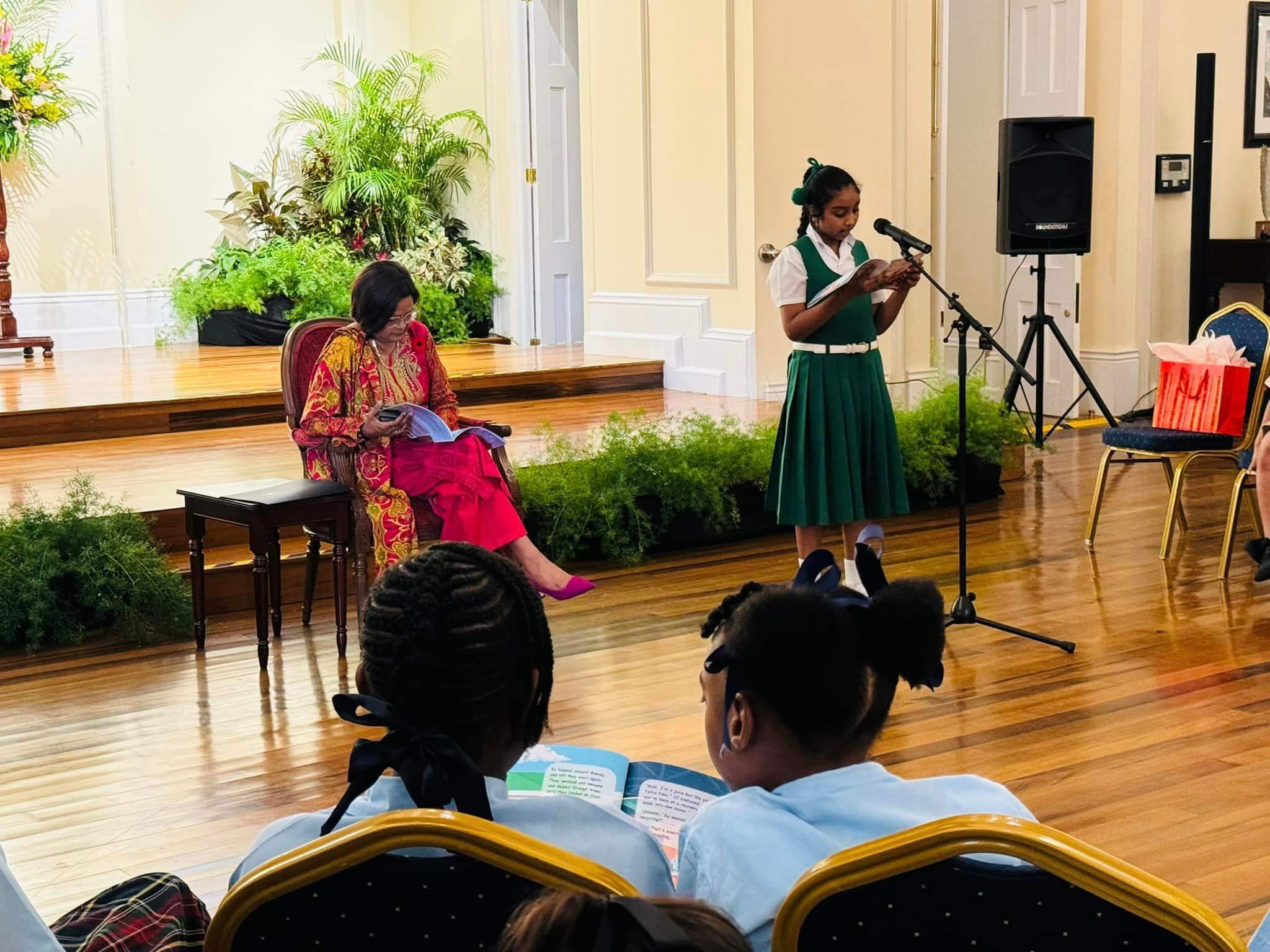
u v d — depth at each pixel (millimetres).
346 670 3971
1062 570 4945
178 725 3521
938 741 3312
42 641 4289
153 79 9555
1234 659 3893
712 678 1421
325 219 9844
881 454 4262
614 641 4195
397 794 1305
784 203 7336
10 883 1189
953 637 4172
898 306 4211
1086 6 8016
